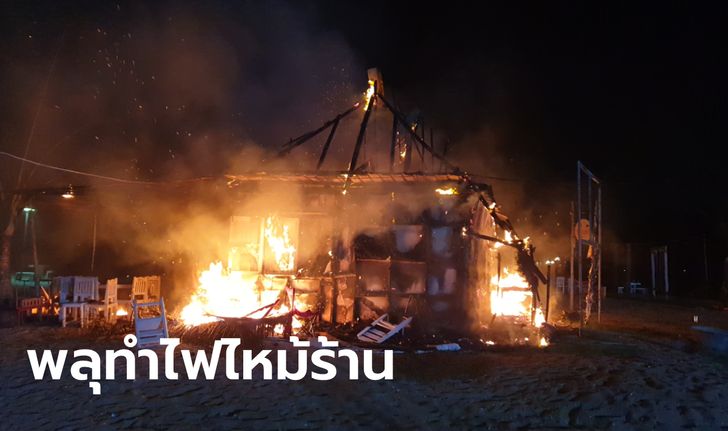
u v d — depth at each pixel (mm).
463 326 13062
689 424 6707
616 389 8070
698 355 11688
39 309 14453
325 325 12977
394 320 12922
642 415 6949
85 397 7469
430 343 11750
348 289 13242
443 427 6422
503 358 10484
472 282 13719
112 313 14461
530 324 14586
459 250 13312
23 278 23297
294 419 6648
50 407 7020
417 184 13531
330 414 6863
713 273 29594
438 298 13156
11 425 6301
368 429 6324
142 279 15680
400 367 9531
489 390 8031
